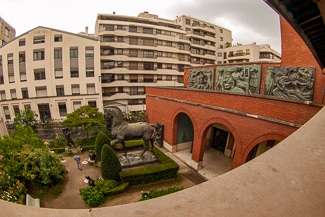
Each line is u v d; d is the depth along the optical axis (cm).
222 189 201
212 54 5034
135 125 1485
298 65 1173
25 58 2864
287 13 462
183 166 1614
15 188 1084
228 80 1603
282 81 1225
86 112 2102
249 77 1436
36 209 174
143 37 3822
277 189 198
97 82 3047
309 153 249
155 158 1579
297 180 209
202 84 1902
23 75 2911
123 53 3728
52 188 1248
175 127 1844
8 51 2886
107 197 1189
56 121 2741
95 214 171
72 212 173
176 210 174
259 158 249
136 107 3853
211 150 1972
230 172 230
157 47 3931
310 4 432
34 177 1179
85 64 2981
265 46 5325
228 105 1241
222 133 1934
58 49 2883
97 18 3822
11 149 1233
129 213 172
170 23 4384
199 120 1488
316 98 1082
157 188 1298
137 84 3831
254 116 1076
